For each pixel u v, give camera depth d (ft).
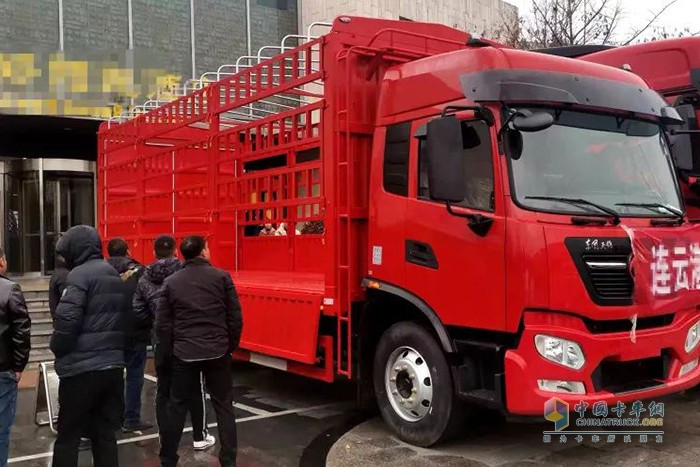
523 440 18.28
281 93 22.90
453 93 17.07
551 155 16.20
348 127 19.66
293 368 21.85
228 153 26.99
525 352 15.08
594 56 25.04
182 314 15.79
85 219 49.11
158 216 31.71
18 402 24.91
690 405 21.61
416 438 17.81
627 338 15.40
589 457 16.83
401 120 18.54
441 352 17.25
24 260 48.34
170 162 30.89
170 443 15.92
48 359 32.32
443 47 21.67
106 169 37.52
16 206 48.65
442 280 16.93
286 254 28.19
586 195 16.21
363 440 18.62
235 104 25.68
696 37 22.17
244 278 25.85
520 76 16.15
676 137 19.22
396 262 18.26
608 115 17.33
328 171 20.04
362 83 20.17
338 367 19.74
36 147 50.11
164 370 16.44
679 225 17.19
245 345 23.31
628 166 17.28
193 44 48.75
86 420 15.38
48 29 42.65
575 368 14.92
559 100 16.30
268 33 53.06
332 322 20.31
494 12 64.54
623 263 15.56
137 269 20.40
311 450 18.40
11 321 14.25
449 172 15.38
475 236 16.11
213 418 21.80
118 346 15.14
